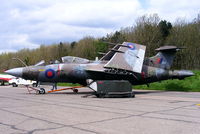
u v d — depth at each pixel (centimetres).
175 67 4647
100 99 1298
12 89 2423
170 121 663
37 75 1633
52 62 1727
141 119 692
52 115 758
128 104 1056
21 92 1914
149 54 4372
